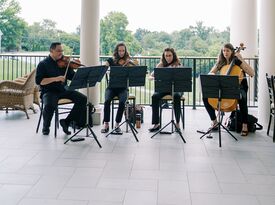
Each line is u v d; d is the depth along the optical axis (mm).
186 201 3055
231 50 5414
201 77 4797
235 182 3500
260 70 5809
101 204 2979
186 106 7816
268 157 4312
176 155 4348
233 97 4840
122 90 5562
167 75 5008
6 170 3746
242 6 8359
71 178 3547
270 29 5586
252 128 5492
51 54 5367
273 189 3338
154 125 5570
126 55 5867
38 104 7105
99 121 5965
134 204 2984
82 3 5898
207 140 5066
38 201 3021
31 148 4555
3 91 6387
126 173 3703
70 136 5172
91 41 5902
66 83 5398
